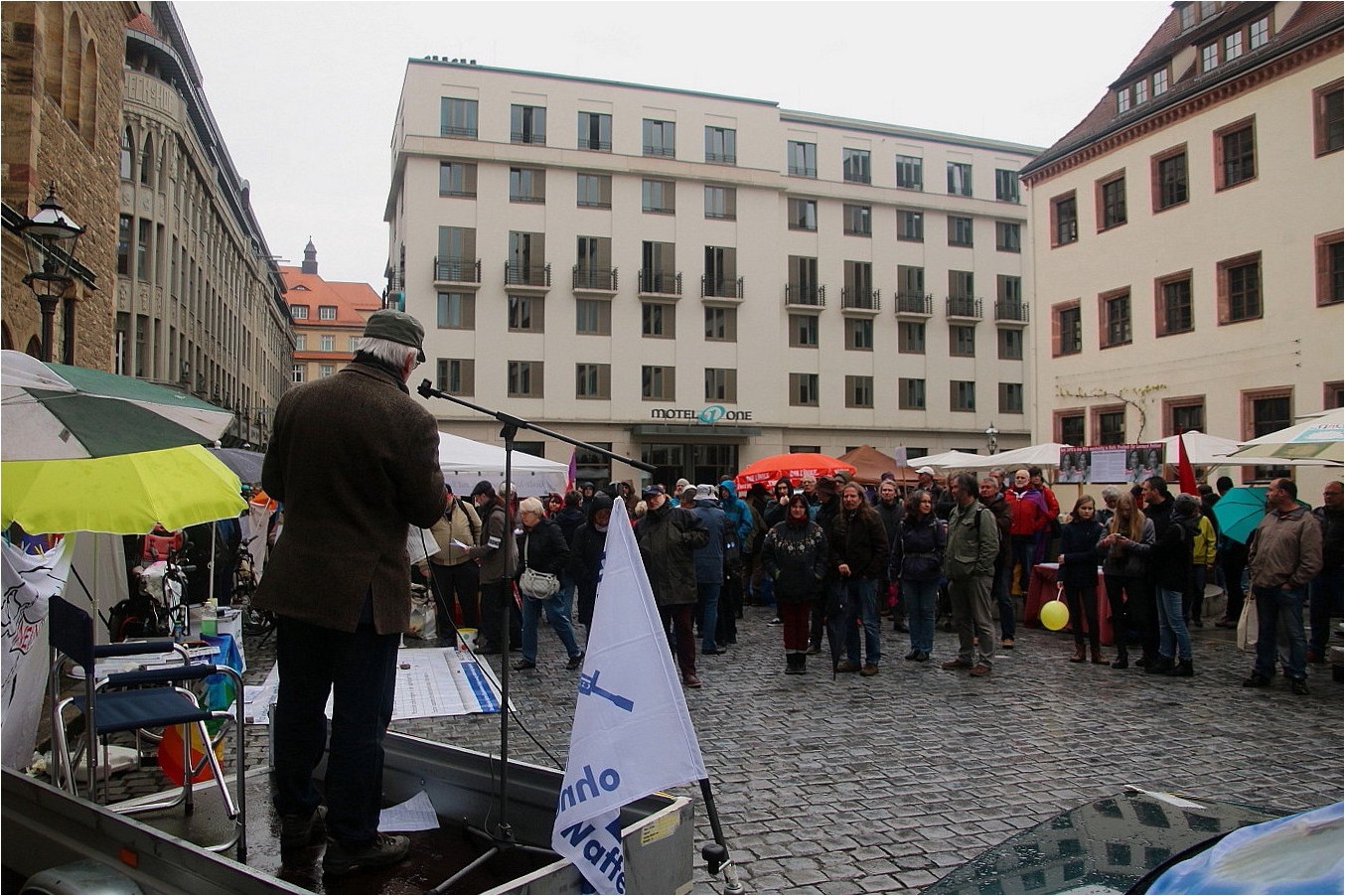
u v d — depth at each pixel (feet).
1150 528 30.01
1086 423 95.55
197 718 12.12
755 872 13.92
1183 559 29.09
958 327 160.45
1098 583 35.78
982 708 24.64
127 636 22.98
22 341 36.42
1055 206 100.68
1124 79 95.20
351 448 10.07
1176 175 86.33
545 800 11.28
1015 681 28.35
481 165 133.80
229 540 39.14
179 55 116.67
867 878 13.67
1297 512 26.73
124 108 101.04
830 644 30.01
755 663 32.35
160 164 106.93
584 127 138.92
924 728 22.52
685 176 142.41
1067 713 23.99
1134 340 90.02
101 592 24.47
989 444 97.45
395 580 10.35
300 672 10.98
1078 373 96.73
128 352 100.53
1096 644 31.42
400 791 13.01
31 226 30.58
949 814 16.40
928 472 45.34
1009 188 165.17
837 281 153.69
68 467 15.71
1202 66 86.58
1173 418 86.12
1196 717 23.48
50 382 13.10
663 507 28.35
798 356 150.61
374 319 10.89
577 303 136.98
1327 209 72.59
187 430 13.69
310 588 9.96
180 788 14.17
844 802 17.10
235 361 169.37
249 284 191.42
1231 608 41.01
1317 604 31.96
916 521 32.27
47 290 37.35
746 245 145.59
